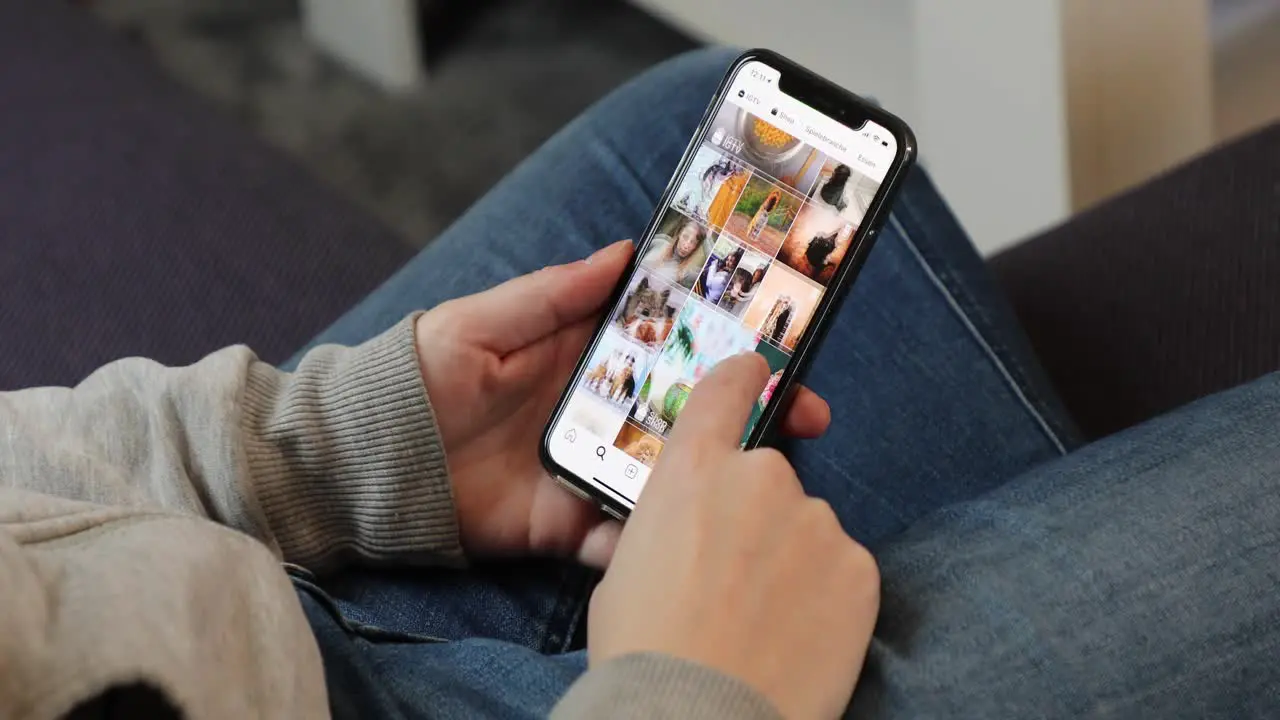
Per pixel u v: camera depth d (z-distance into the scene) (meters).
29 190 0.92
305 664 0.40
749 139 0.58
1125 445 0.52
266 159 0.96
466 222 0.77
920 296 0.70
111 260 0.89
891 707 0.42
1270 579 0.45
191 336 0.87
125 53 1.01
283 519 0.56
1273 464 0.48
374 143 1.41
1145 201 0.77
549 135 1.39
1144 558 0.46
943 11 0.96
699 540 0.41
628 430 0.58
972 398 0.67
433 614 0.59
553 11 1.50
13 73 0.99
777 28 1.19
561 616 0.60
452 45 1.48
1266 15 1.10
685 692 0.36
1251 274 0.71
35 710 0.31
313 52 1.51
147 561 0.37
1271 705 0.43
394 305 0.72
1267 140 0.75
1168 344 0.72
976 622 0.44
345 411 0.55
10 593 0.32
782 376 0.54
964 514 0.50
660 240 0.58
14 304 0.87
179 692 0.32
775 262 0.57
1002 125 0.99
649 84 0.78
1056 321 0.76
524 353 0.58
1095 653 0.43
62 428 0.54
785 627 0.40
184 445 0.54
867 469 0.66
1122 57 0.93
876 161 0.56
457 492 0.59
